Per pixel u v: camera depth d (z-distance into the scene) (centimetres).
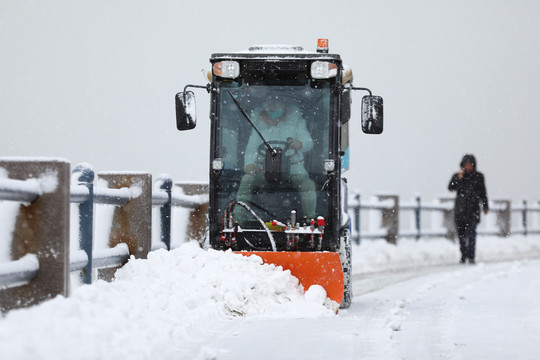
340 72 1791
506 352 1125
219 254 1628
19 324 952
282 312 1541
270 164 1788
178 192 2153
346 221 1834
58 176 1227
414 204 3822
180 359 1031
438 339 1241
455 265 3444
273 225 1780
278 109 1798
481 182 3547
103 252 1555
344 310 1725
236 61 1788
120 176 1709
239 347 1134
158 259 1608
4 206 1237
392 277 2802
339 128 1789
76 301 1120
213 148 1806
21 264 1184
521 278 2625
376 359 1059
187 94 1756
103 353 959
